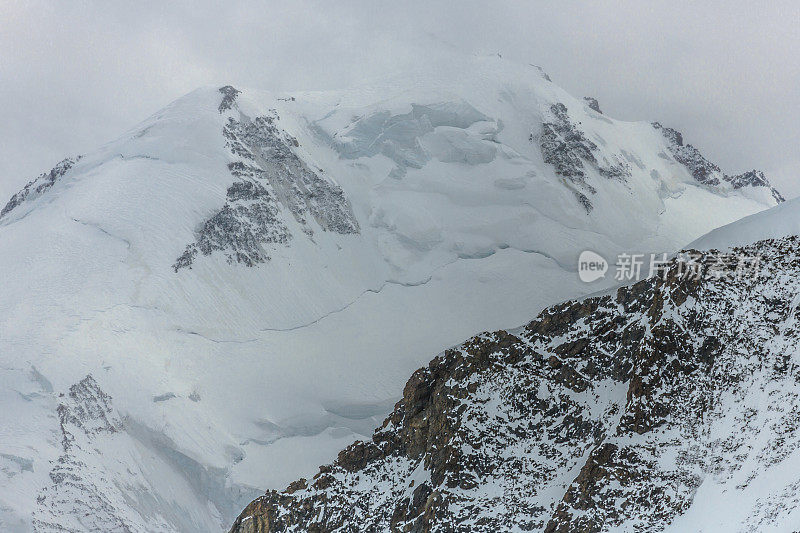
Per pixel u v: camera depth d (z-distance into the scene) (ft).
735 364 341.82
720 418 332.60
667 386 346.54
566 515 329.11
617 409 355.15
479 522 343.05
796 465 303.07
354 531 365.20
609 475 331.98
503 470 358.84
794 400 322.55
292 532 376.89
